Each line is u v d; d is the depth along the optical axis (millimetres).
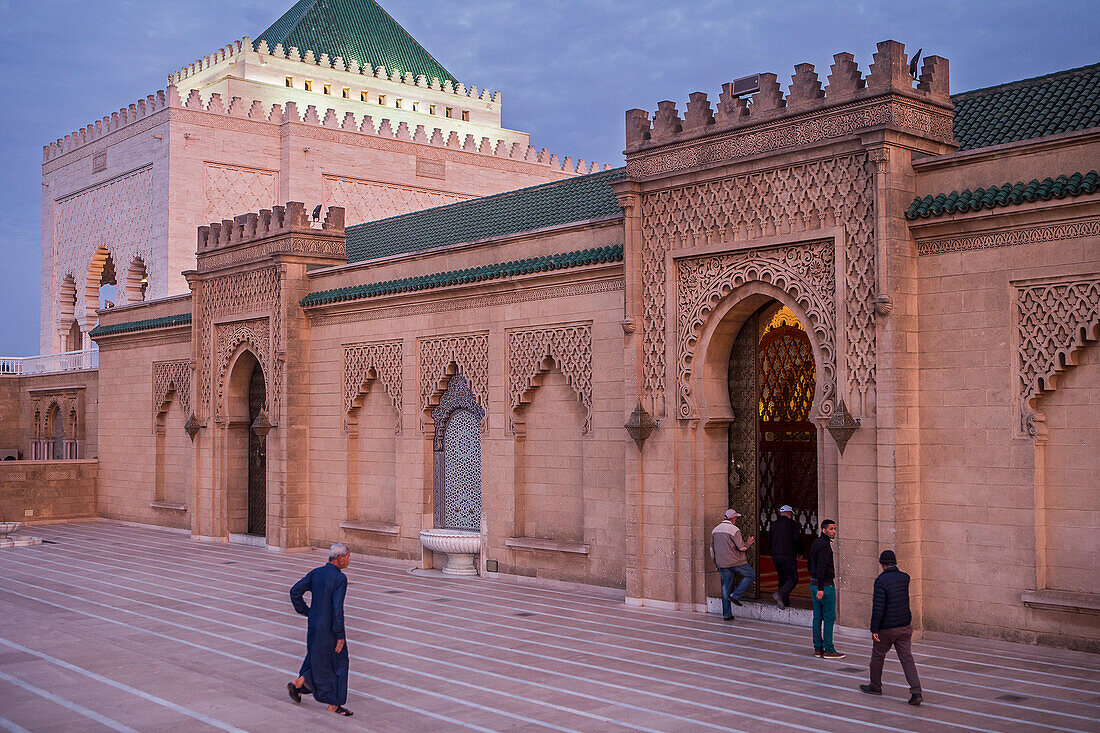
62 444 37469
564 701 10594
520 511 18844
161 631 14414
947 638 13148
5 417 41406
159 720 9781
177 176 37062
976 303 13047
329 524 23125
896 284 13352
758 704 10375
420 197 42688
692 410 15688
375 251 25125
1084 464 12180
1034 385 12492
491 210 23844
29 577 19656
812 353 15297
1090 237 12078
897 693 10703
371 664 12297
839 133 13812
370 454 22375
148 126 38188
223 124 38250
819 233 13984
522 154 46000
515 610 15883
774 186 14578
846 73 13758
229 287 25500
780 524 14703
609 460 17156
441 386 20500
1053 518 12414
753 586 15664
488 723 9828
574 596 17188
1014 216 12648
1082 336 12125
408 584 18609
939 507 13305
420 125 43031
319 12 49375
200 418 26406
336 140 40375
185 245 37156
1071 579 12242
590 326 17547
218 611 15977
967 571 13008
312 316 23656
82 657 12500
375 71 47750
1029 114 15008
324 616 10109
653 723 9789
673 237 15852
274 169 39500
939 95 14031
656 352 16047
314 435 23594
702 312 15516
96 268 41969
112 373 31453
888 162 13352
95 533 27938
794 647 13047
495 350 19234
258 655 12938
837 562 13750
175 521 28281
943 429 13305
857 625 13500
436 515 20812
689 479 15742
